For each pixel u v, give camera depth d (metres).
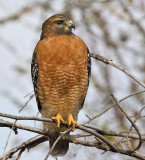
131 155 9.61
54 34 11.94
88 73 12.30
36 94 12.32
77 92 12.05
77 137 10.80
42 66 11.61
